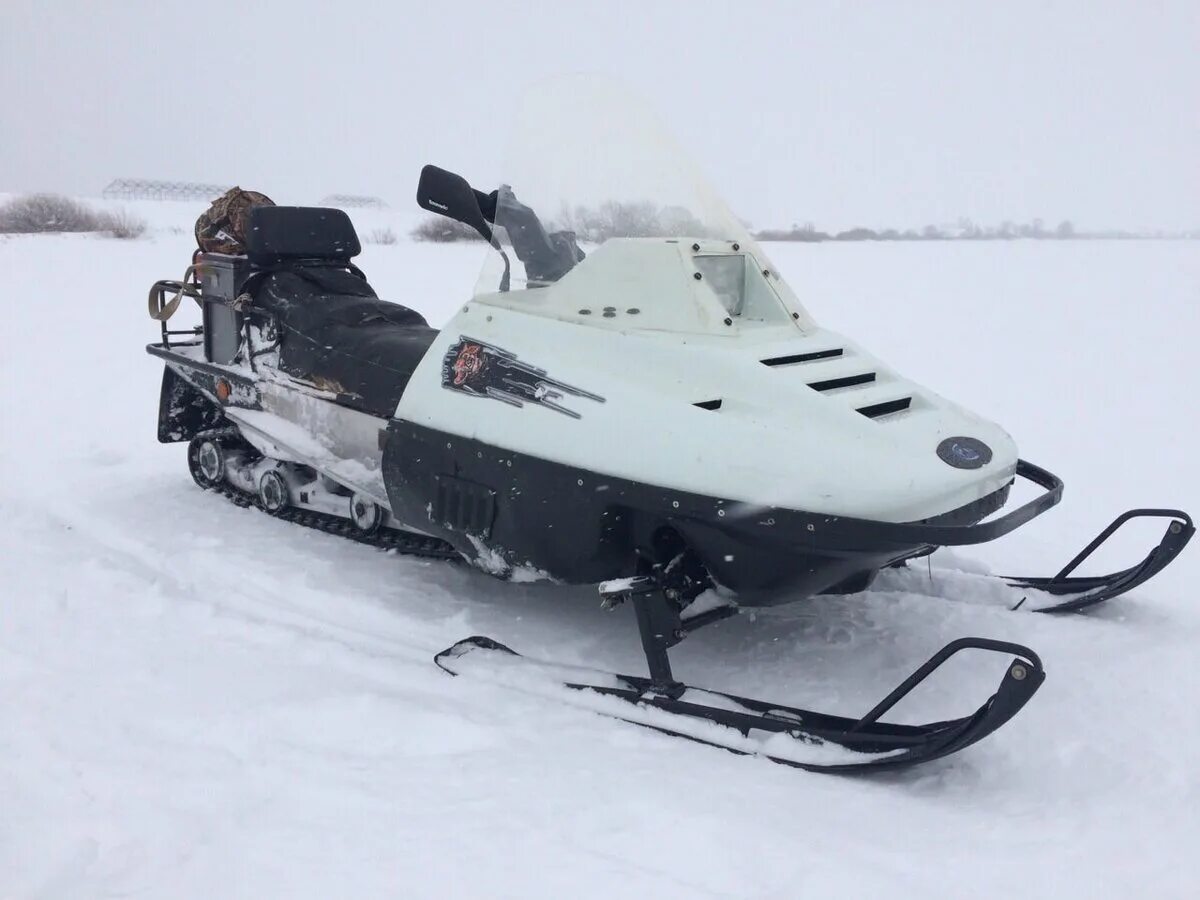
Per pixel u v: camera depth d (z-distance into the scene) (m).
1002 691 2.32
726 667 3.25
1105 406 6.75
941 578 3.93
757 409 2.85
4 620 3.38
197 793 2.34
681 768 2.53
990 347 8.78
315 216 4.54
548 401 3.11
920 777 2.58
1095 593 3.57
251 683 2.96
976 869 2.11
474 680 3.02
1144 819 2.31
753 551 2.80
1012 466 2.94
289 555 4.12
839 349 3.22
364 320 4.20
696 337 3.05
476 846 2.12
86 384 7.33
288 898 1.95
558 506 3.03
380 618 3.55
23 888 1.99
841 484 2.64
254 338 4.48
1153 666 3.15
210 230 4.74
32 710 2.73
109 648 3.19
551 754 2.58
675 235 3.35
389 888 1.98
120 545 4.28
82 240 19.44
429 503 3.40
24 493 4.95
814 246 23.88
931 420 2.97
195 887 1.98
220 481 4.96
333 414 4.02
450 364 3.41
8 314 10.04
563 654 3.30
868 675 3.17
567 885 1.99
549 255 3.47
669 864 2.08
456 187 3.56
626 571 3.08
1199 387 7.27
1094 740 2.69
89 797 2.31
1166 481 5.26
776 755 2.59
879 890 2.00
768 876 2.04
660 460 2.83
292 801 2.31
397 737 2.65
